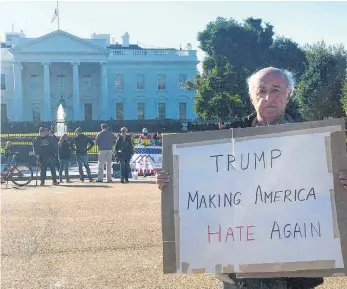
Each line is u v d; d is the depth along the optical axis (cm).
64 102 7888
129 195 1355
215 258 331
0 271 643
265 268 326
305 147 328
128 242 781
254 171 333
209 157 338
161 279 604
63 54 7738
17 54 7669
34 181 1973
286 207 327
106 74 7938
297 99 5116
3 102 7894
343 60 5309
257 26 6266
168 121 5666
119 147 1852
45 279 609
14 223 945
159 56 8206
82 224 924
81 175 1931
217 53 6094
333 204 324
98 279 607
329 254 322
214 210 334
